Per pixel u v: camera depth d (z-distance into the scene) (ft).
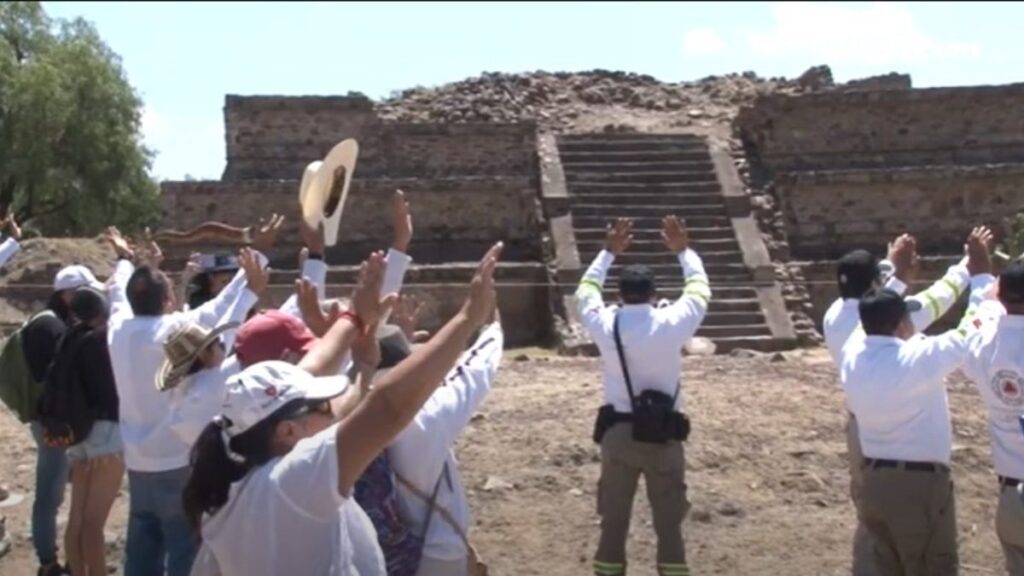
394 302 15.69
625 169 89.35
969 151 90.58
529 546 31.19
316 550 12.92
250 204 84.53
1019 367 19.89
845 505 34.45
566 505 34.06
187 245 79.87
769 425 41.42
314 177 19.04
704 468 37.14
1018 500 20.11
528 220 87.40
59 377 24.44
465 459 38.09
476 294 13.41
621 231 26.76
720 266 78.64
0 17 136.56
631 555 30.58
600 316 25.43
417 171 93.35
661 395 24.82
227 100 92.48
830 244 85.40
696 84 115.03
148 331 21.90
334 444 12.85
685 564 24.91
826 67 112.68
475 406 16.56
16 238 28.63
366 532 13.70
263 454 13.37
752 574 29.40
